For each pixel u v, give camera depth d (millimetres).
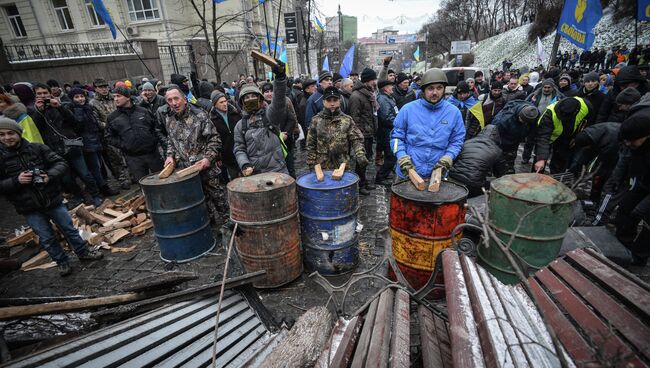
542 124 4273
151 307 1781
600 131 3818
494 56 36500
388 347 1219
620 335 1094
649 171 2727
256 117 3516
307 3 11969
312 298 2967
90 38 19672
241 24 17203
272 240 2924
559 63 20328
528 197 2068
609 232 2852
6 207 5688
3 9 20188
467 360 1026
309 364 1638
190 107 3877
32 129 4375
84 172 5270
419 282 2697
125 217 4559
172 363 1604
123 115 4512
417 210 2480
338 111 4051
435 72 2834
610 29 20797
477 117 5020
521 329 1184
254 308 2350
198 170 3641
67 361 1313
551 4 30297
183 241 3609
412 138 3074
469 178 3215
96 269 3635
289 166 5441
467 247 2553
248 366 1789
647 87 4645
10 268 2322
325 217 3006
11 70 8914
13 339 1624
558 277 1536
